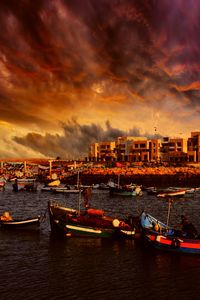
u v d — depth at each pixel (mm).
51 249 29922
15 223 37094
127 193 80688
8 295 20641
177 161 169125
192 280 23281
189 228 29078
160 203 67500
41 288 21672
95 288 21797
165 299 20594
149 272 24531
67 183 128000
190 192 88812
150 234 29188
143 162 169125
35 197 79938
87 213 34469
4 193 91062
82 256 28031
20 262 26531
